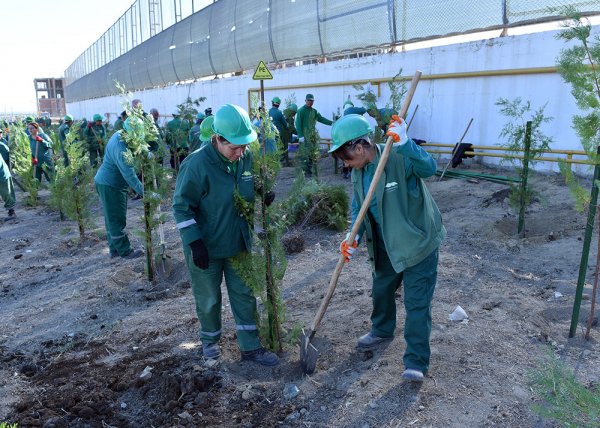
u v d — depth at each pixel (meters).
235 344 3.98
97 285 5.61
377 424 2.91
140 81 32.62
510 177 8.75
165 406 3.25
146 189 5.59
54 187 7.75
